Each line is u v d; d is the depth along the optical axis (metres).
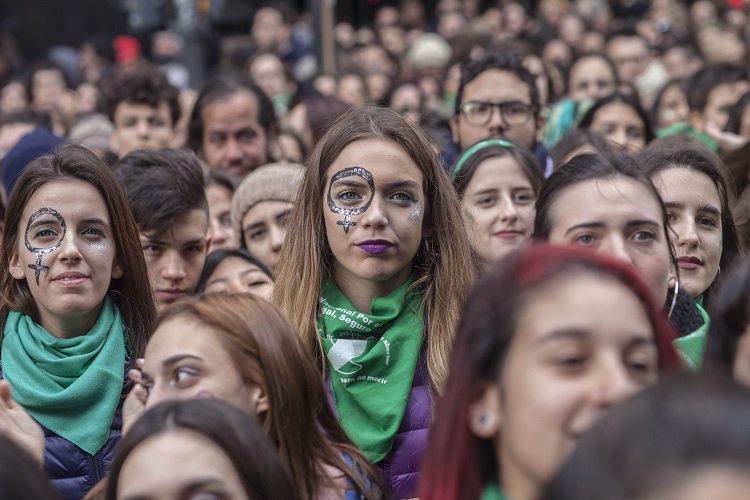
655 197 6.06
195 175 8.10
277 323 5.41
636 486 2.73
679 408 2.84
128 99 12.09
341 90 17.22
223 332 5.31
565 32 23.38
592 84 14.88
